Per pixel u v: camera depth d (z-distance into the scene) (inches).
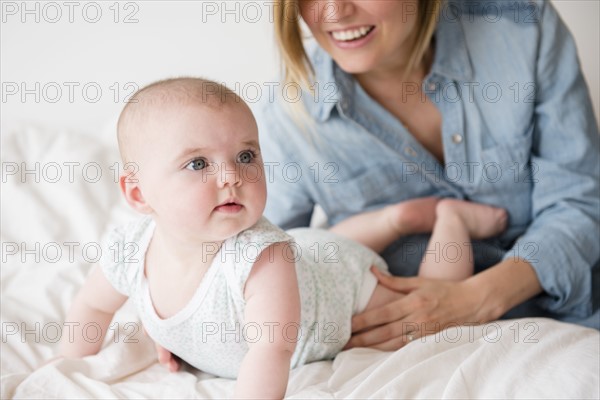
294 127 55.6
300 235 49.2
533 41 51.9
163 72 79.9
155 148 37.2
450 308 47.1
